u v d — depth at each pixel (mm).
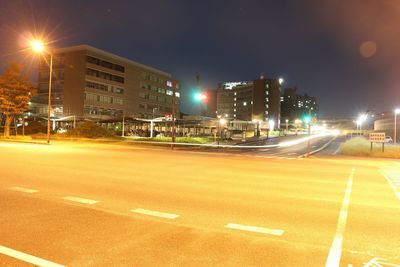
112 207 8500
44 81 101938
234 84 187125
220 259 5250
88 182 12211
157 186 11828
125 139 49938
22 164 17094
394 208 9188
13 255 5250
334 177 15898
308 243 6109
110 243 5859
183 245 5836
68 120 80188
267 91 158625
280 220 7664
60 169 15547
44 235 6219
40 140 44500
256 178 14680
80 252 5422
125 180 12961
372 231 6957
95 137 49625
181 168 17734
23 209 8109
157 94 127000
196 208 8656
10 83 44938
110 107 106000
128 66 113312
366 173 18172
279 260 5262
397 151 33438
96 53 101312
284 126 163875
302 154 36875
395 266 5172
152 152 30250
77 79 97688
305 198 10375
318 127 151750
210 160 23547
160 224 7098
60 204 8680
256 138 77812
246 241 6125
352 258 5426
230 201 9633
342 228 7125
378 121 95188
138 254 5383
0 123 67750
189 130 81188
